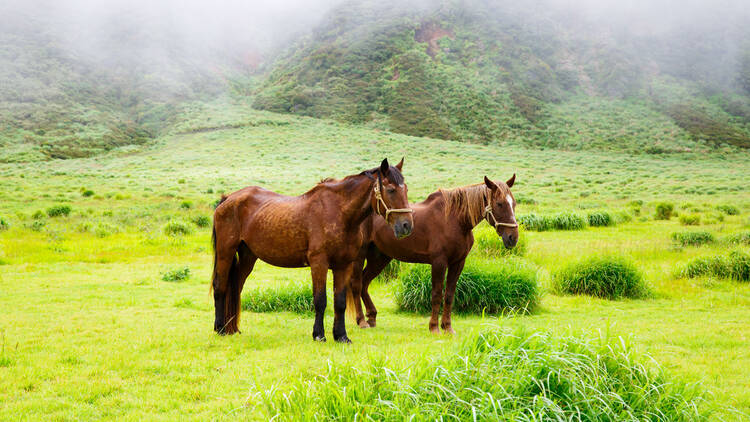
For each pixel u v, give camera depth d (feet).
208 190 126.00
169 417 11.06
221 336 18.38
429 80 422.82
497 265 26.20
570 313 24.31
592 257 30.25
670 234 54.54
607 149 279.49
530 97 386.11
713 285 31.01
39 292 27.32
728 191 120.67
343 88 415.03
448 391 8.48
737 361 15.70
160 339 17.71
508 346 10.30
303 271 38.22
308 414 8.32
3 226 58.23
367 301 22.03
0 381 12.96
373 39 508.12
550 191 132.87
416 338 18.76
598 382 9.35
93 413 11.25
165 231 59.57
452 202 19.90
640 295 28.32
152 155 248.73
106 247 47.83
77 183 140.15
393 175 16.75
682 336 18.89
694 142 281.95
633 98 386.11
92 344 17.01
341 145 270.87
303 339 18.15
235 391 12.78
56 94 373.81
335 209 17.51
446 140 304.71
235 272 19.42
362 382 9.04
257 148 260.42
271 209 18.39
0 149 250.37
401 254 20.98
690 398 9.88
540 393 9.29
